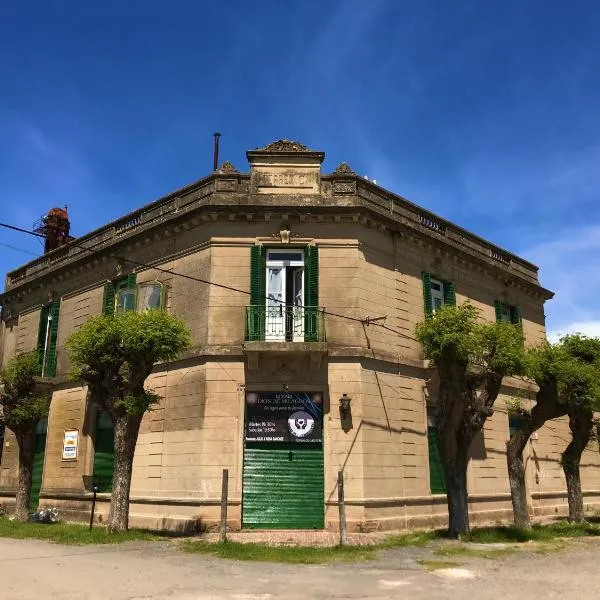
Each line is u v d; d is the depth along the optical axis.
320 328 15.86
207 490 14.99
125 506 14.10
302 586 8.63
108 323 14.43
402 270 18.14
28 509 18.05
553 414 16.44
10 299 24.72
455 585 8.86
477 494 18.48
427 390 17.80
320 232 16.86
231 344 15.97
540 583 9.05
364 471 15.19
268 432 15.41
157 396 14.73
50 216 26.78
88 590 8.12
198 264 16.94
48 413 20.53
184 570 9.69
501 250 22.92
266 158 17.41
